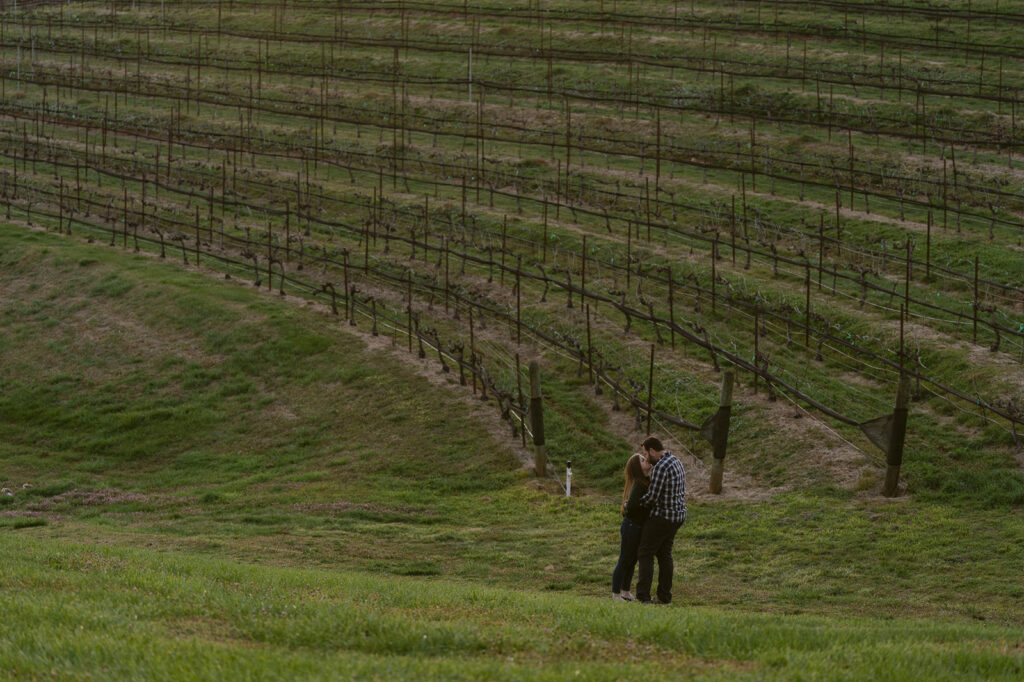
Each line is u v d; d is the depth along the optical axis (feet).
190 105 258.78
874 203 167.73
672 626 35.35
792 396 97.09
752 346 111.75
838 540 69.15
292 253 154.61
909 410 93.25
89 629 31.14
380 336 122.31
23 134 231.50
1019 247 139.13
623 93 240.94
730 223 157.69
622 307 114.01
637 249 147.33
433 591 45.14
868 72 243.81
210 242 164.04
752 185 179.22
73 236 168.96
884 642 35.14
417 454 94.68
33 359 127.03
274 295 138.41
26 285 148.15
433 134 228.84
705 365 106.73
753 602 56.70
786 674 29.27
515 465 90.74
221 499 86.48
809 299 114.93
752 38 279.49
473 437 96.22
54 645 28.73
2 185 194.29
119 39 319.68
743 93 234.79
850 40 270.26
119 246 163.94
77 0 370.73
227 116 247.09
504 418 97.35
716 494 82.07
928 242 126.82
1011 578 61.36
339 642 31.81
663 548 50.26
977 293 113.91
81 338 130.93
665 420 95.71
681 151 204.74
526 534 73.51
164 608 35.37
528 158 202.80
